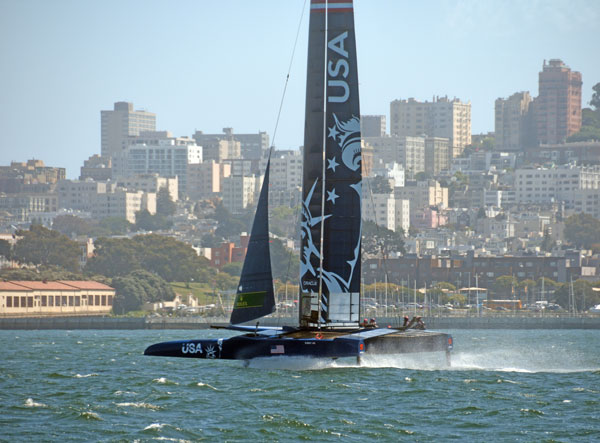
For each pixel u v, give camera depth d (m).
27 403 84.19
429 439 70.12
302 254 104.00
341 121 103.69
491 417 78.12
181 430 72.50
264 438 70.31
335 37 103.88
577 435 71.25
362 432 72.31
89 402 85.38
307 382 96.00
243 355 104.81
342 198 103.69
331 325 103.69
